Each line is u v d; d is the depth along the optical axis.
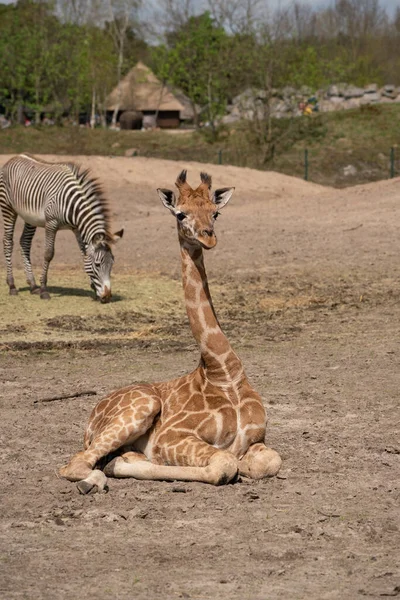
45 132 54.22
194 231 5.82
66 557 4.84
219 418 6.04
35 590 4.35
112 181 32.12
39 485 6.21
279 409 8.42
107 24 73.00
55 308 14.30
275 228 22.62
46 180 14.65
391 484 6.20
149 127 68.12
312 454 6.97
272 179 34.75
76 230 14.60
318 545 4.98
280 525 5.31
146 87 72.44
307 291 15.59
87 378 9.99
